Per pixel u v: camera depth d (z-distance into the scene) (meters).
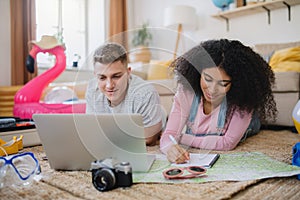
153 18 3.48
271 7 2.45
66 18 3.12
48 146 0.78
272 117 1.47
